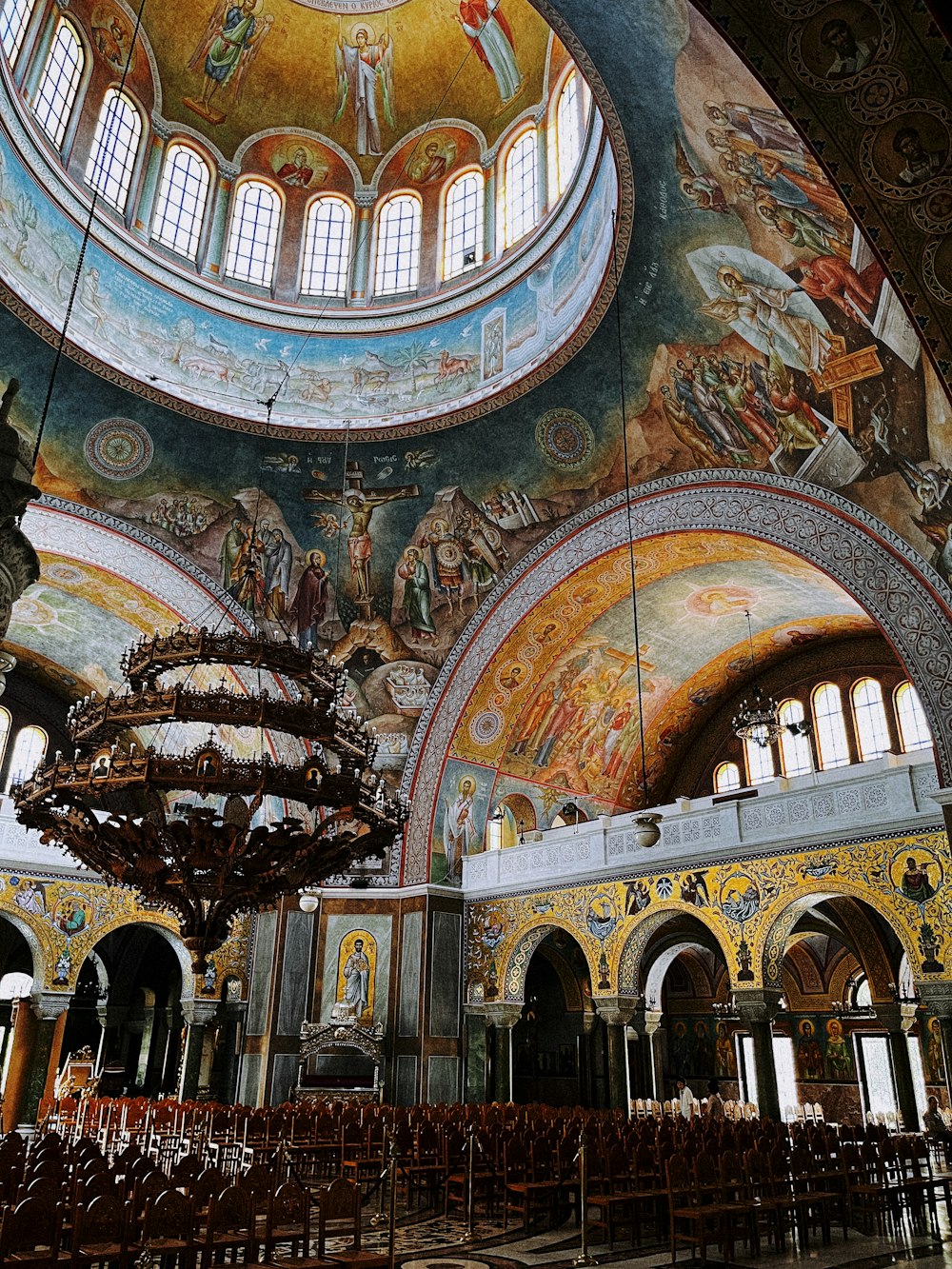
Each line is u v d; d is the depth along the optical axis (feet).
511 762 82.43
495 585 75.36
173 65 69.46
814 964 91.61
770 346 52.31
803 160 41.27
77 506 68.18
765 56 27.43
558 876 73.31
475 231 74.28
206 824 40.16
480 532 74.74
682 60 41.04
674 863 65.98
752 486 58.23
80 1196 25.55
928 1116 58.54
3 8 54.80
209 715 39.75
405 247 77.30
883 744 77.82
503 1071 74.79
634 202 51.31
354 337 74.54
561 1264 31.40
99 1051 92.32
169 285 69.15
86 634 80.07
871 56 26.66
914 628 49.60
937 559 48.67
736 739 88.58
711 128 43.52
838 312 47.55
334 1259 23.94
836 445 52.24
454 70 72.33
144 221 68.74
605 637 78.02
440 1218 40.60
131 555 71.20
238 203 75.31
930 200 29.09
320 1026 75.20
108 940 95.91
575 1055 92.63
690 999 99.45
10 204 57.31
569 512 70.49
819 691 83.30
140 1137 53.72
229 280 73.10
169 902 45.57
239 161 75.15
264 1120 52.34
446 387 72.02
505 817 88.17
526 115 72.08
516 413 69.00
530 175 71.15
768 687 87.04
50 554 69.87
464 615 77.05
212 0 67.00
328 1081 75.36
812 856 58.34
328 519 75.31
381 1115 56.34
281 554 75.15
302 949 78.95
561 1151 40.50
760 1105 57.47
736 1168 36.09
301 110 74.43
